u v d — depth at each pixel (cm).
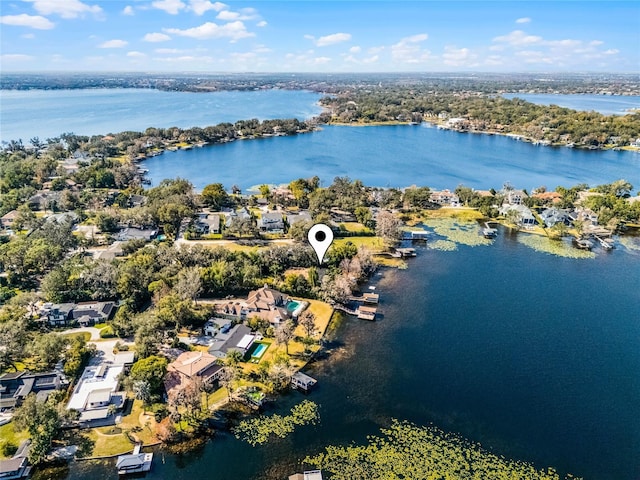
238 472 7669
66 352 10125
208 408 9038
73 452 7931
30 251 14500
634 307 13512
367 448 8181
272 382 9688
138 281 12975
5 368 10000
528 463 7944
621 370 10588
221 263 13750
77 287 12962
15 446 7950
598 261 16938
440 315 12875
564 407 9344
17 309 11775
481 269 16062
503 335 11919
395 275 15450
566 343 11631
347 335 11781
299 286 13625
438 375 10262
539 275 15638
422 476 7612
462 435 8544
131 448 8044
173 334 11119
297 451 8094
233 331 11256
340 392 9644
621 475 7738
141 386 8750
